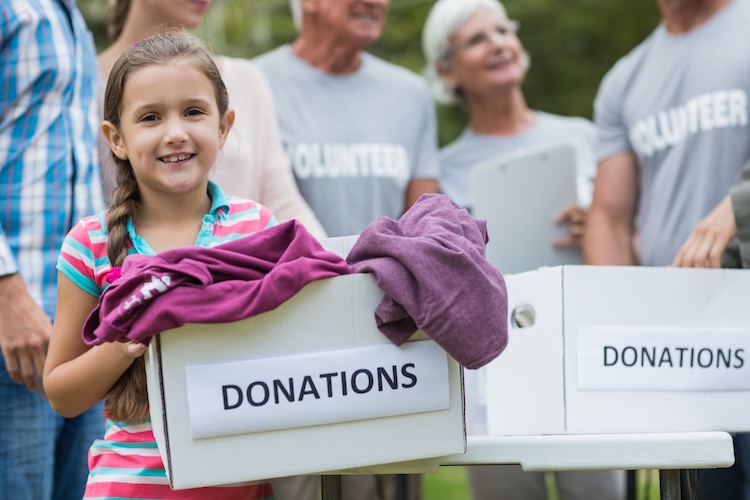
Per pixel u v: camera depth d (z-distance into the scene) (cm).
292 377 157
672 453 175
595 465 173
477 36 385
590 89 1006
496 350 155
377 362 159
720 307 200
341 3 322
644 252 311
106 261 183
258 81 287
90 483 181
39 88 245
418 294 155
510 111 391
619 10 1006
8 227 242
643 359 195
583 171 384
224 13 812
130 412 178
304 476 306
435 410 163
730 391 200
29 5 244
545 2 998
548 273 198
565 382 193
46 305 244
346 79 335
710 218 251
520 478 323
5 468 237
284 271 154
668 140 304
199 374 154
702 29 300
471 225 171
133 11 286
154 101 178
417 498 333
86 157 253
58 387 178
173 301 150
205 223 189
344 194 324
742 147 289
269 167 281
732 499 254
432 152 350
